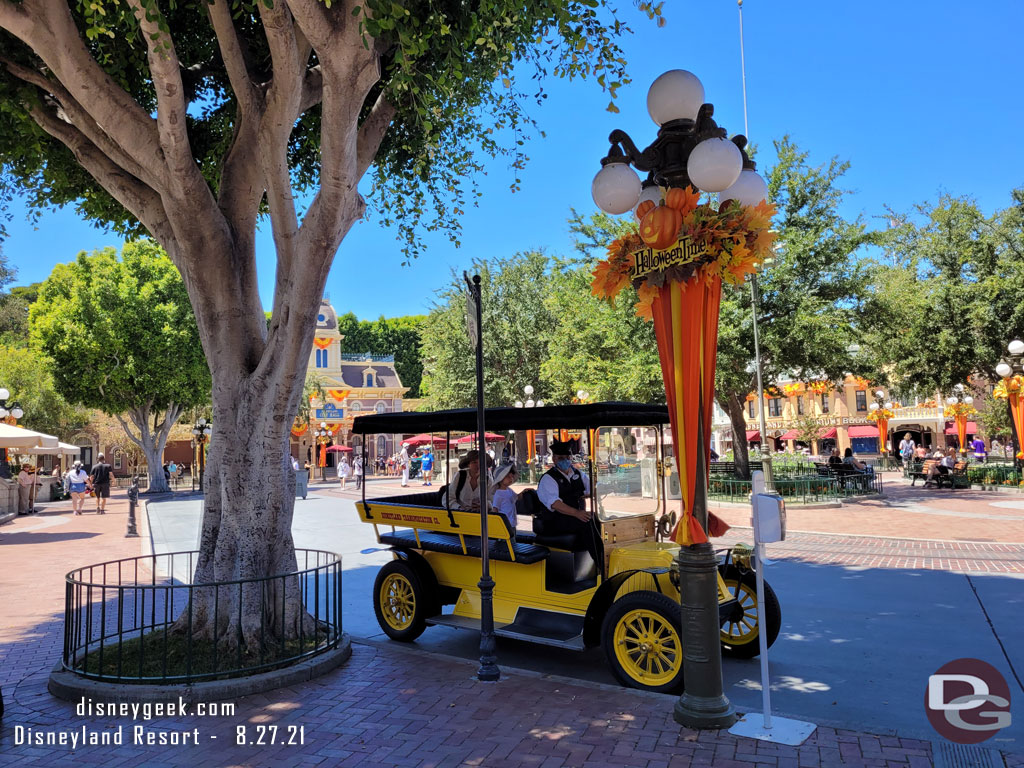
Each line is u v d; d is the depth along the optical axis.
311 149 9.46
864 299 21.44
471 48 7.00
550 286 30.61
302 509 22.70
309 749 4.43
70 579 5.99
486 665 5.71
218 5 6.21
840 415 50.75
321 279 6.22
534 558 6.26
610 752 4.26
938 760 4.09
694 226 4.57
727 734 4.49
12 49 6.95
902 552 11.80
